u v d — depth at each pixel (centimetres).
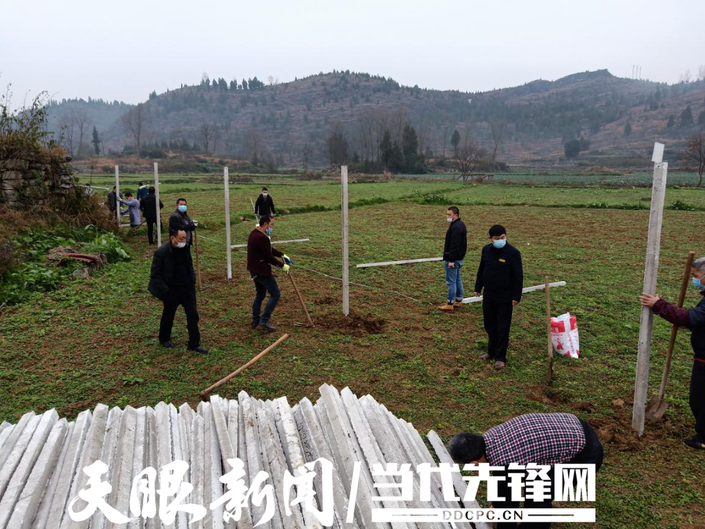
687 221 2234
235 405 491
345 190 892
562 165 15638
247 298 1033
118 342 786
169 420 469
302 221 2250
